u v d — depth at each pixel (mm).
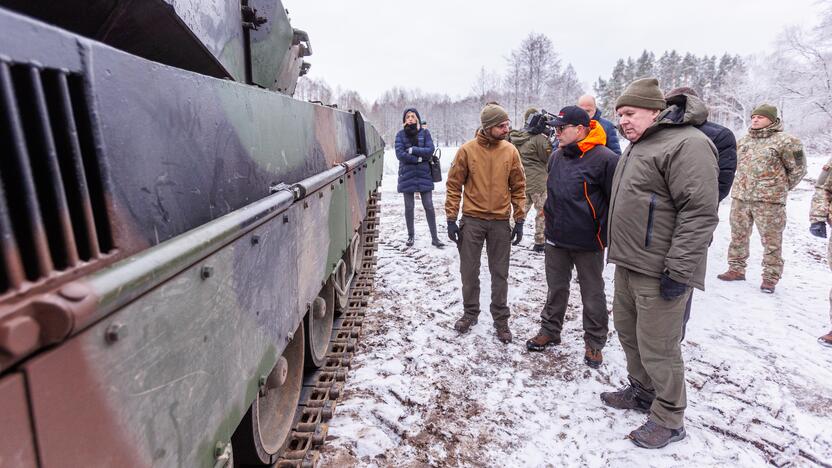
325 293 3469
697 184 2402
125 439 859
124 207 896
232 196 1429
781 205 5035
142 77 983
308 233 2201
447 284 5480
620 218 2764
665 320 2662
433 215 6918
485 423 3008
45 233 730
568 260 3770
